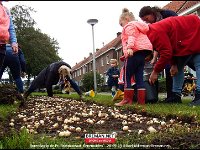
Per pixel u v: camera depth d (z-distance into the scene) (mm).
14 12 14477
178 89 2594
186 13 8562
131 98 2482
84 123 1600
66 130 1357
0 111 1895
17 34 14273
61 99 3850
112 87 4387
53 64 3633
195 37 2291
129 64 2438
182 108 2014
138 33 2443
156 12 2584
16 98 2645
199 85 2277
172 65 2473
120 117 1797
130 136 1192
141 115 1898
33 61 14602
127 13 2615
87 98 3570
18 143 1035
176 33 2279
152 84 2484
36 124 1518
